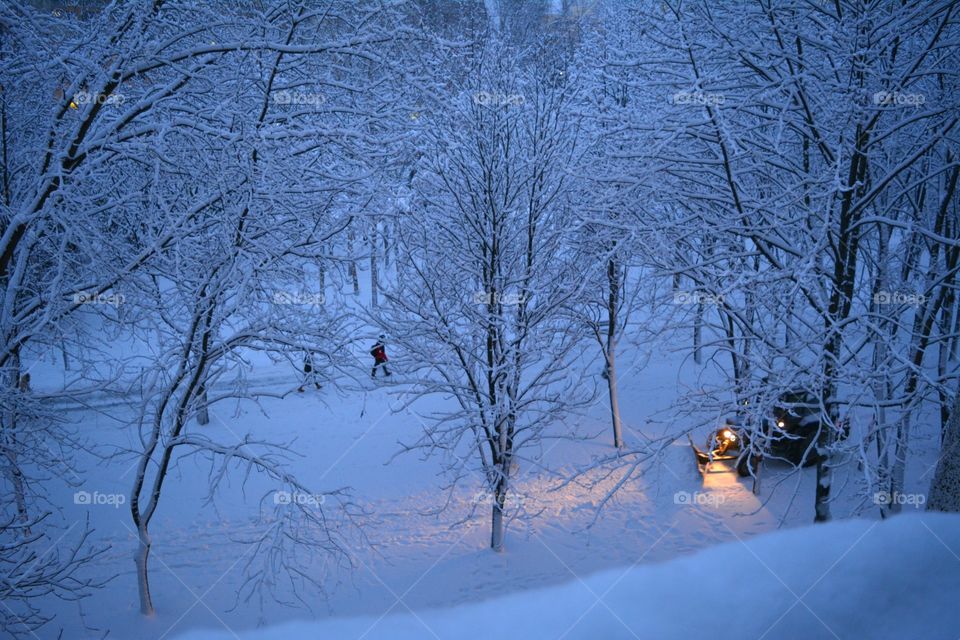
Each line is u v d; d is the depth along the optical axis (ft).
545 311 43.27
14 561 29.09
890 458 45.78
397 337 41.57
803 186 36.19
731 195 36.11
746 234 34.40
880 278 37.88
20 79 34.12
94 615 34.60
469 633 6.16
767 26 33.58
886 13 31.17
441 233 42.73
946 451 20.53
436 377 59.72
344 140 33.55
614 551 40.24
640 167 35.73
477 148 40.34
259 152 33.17
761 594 6.60
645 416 60.18
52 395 32.83
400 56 36.63
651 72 36.94
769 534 8.23
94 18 33.12
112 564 40.27
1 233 35.35
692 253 40.45
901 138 36.96
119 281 31.55
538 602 6.68
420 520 45.70
